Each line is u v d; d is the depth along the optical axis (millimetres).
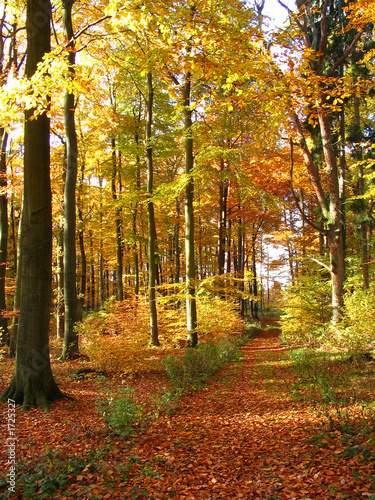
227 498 3604
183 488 3805
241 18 7070
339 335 11359
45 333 6824
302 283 16750
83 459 4258
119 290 18797
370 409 5496
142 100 18031
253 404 7262
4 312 11750
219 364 11492
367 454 4043
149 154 14523
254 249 29859
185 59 5945
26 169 6641
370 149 16344
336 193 13539
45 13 6680
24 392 6555
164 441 5152
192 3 5598
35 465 4004
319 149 16328
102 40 10930
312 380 8148
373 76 15188
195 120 13367
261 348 17188
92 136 17406
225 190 18500
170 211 21812
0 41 12734
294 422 5789
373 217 15773
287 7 12984
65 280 11258
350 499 3314
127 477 3986
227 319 15414
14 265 21250
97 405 6492
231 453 4777
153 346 13992
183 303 17656
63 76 6285
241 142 15883
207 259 26359
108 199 17594
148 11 5254
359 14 9586
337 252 13297
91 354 9539
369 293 10453
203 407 7152
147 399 7340
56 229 19750
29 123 6590
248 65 6098
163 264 28891
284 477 3924
